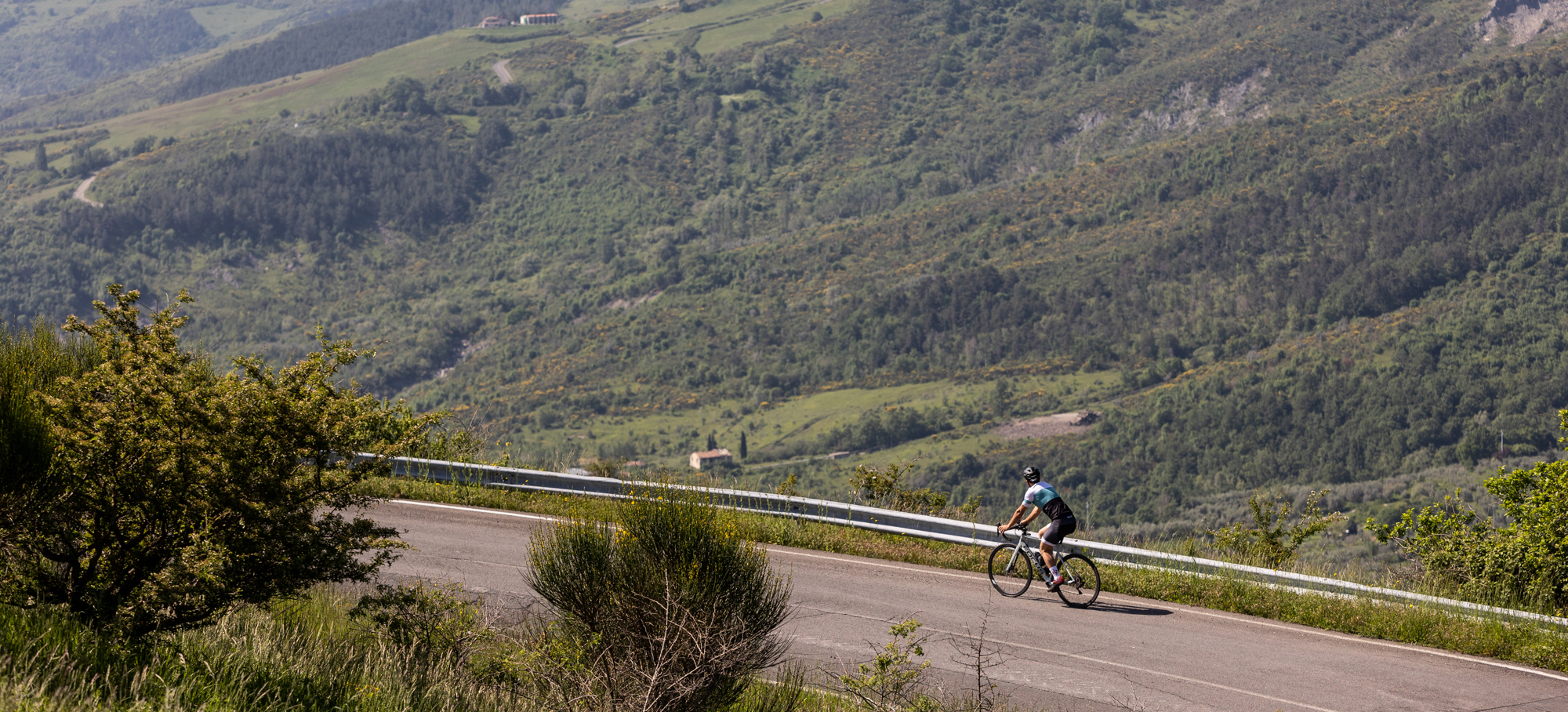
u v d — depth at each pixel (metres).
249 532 5.45
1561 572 10.23
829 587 10.75
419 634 6.91
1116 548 11.55
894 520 13.29
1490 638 8.99
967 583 11.27
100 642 4.75
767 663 6.45
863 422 195.00
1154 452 169.12
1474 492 105.56
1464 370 172.25
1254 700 7.56
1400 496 112.06
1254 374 188.62
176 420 5.10
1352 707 7.43
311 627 7.12
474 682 6.35
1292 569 11.61
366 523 6.04
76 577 5.45
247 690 4.91
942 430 193.88
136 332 5.63
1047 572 10.50
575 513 6.55
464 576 10.61
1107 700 7.51
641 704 5.58
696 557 5.93
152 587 5.33
